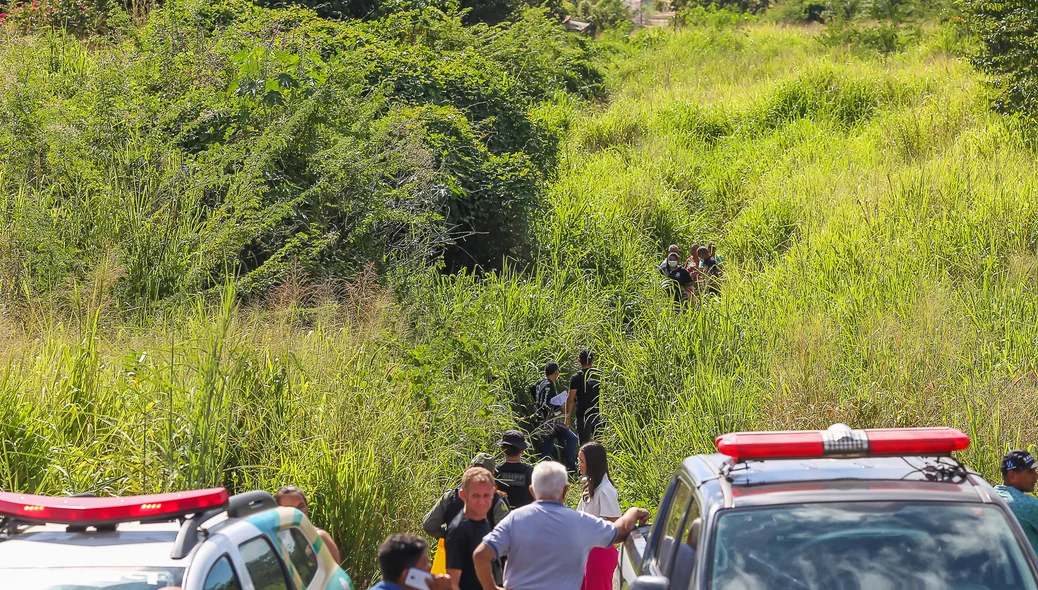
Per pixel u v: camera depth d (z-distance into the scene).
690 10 89.94
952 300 22.34
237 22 28.69
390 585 8.23
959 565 7.66
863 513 8.01
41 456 12.23
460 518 10.41
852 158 38.78
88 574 7.16
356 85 25.08
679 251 33.91
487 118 31.97
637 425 20.67
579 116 46.75
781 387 18.84
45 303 15.87
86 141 19.86
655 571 9.19
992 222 27.41
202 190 19.95
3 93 21.98
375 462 13.71
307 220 21.66
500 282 26.39
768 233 32.97
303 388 14.45
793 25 86.50
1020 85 36.56
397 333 18.53
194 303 17.14
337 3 41.44
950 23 57.19
